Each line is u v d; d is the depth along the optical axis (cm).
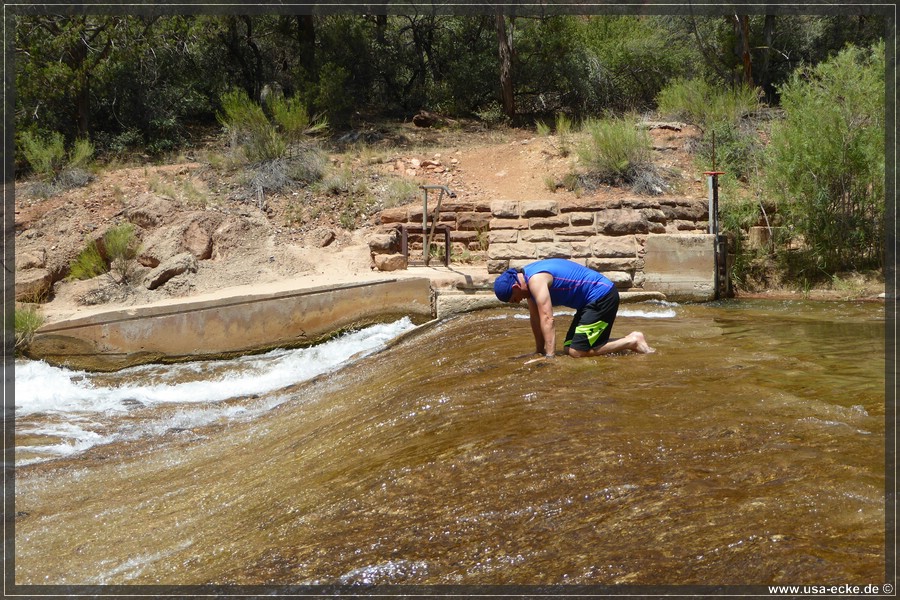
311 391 830
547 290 607
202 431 736
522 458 377
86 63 2028
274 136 1655
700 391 476
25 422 831
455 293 1087
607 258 1189
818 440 365
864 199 1230
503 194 1540
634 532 288
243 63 2473
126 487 554
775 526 277
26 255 1341
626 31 2466
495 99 2508
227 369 1041
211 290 1265
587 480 341
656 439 381
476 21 2616
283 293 1077
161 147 2091
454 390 546
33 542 448
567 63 2419
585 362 587
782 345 681
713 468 339
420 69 2630
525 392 502
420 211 1412
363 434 507
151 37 2161
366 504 365
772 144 1312
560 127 1769
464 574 281
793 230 1266
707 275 1145
